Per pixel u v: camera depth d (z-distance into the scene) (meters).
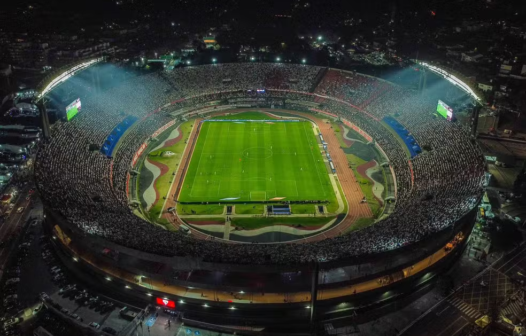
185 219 75.00
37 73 156.75
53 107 116.19
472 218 65.44
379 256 54.16
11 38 186.25
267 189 84.38
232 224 73.69
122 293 56.59
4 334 50.84
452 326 52.31
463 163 77.44
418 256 57.41
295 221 74.50
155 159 97.25
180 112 121.56
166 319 53.22
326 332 51.50
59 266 61.59
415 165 85.88
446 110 92.44
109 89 113.81
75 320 52.31
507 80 144.00
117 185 81.25
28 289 57.44
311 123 117.75
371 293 53.84
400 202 74.06
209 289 53.44
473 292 57.41
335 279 55.16
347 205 79.06
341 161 96.25
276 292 52.84
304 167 93.25
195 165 94.19
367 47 193.50
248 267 51.28
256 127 115.00
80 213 62.84
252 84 134.00
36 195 79.62
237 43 192.12
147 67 155.00
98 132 94.44
